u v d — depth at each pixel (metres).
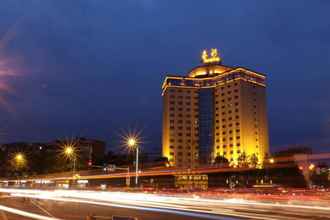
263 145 194.12
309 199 44.00
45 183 112.94
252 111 194.12
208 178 166.38
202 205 36.19
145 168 151.75
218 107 199.25
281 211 29.06
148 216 25.27
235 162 168.50
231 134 191.75
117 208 32.09
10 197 49.59
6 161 135.62
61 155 128.50
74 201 41.97
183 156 195.88
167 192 67.56
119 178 132.62
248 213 27.53
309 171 128.38
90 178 125.44
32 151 138.38
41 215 25.19
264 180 151.12
